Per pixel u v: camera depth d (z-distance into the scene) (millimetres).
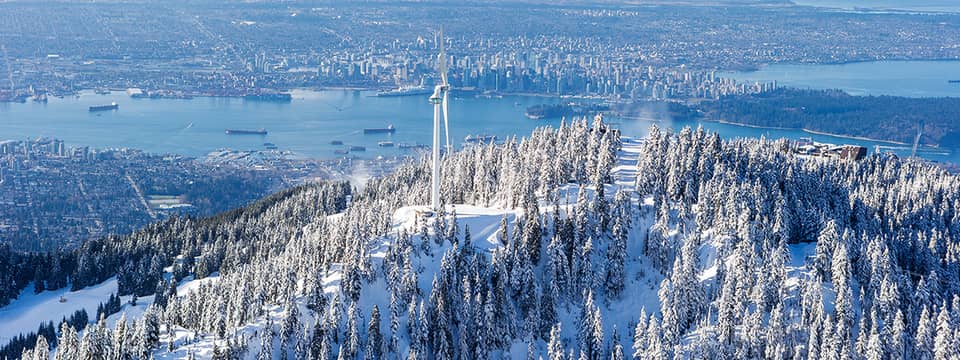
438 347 188125
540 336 196375
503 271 198875
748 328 184750
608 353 192250
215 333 187625
